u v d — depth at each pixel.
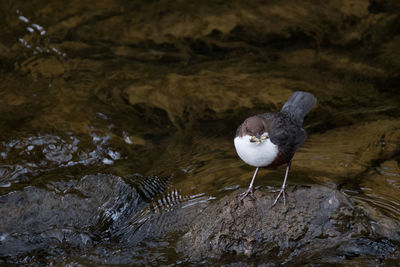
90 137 10.75
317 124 10.98
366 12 15.31
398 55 13.47
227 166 9.56
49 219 7.94
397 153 9.66
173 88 12.46
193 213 8.05
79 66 13.47
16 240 7.51
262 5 16.00
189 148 10.38
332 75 12.80
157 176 9.38
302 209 6.99
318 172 9.09
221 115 11.43
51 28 14.99
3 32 14.69
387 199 8.12
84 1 16.36
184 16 15.59
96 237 7.67
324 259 6.86
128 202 8.41
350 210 7.02
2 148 10.27
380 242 6.99
